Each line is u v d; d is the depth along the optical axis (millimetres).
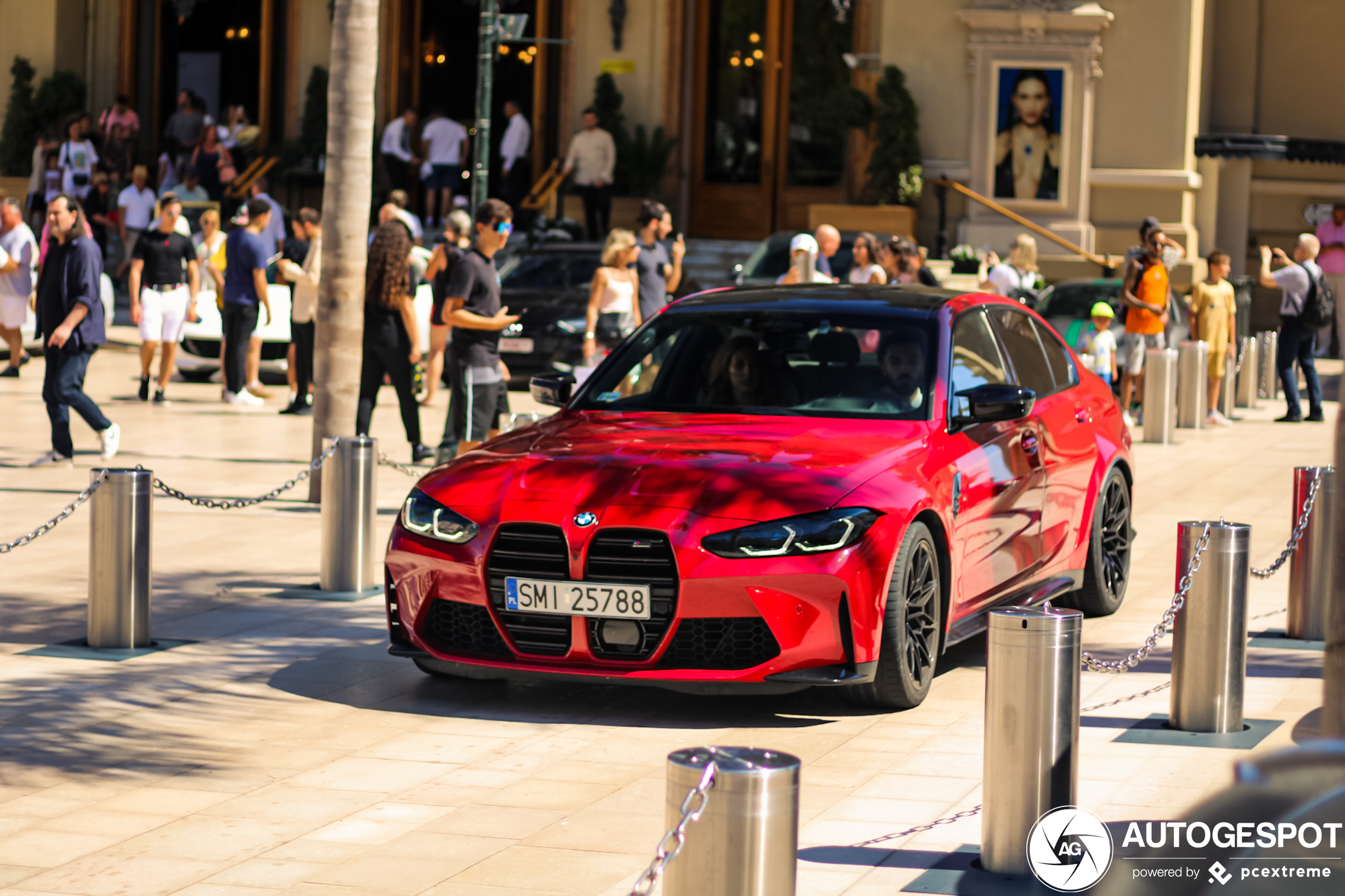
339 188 11227
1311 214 25281
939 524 6574
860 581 6090
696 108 26719
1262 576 7715
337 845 4969
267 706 6551
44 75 28484
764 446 6590
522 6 27062
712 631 6117
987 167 23844
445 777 5668
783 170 26438
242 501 8125
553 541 6234
